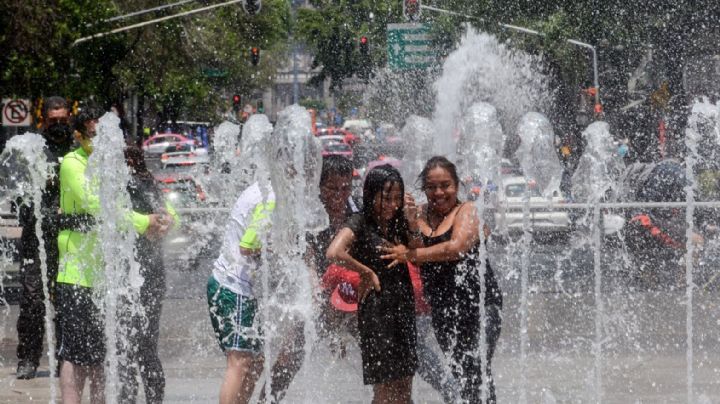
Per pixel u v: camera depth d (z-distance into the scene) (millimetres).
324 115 111500
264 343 7965
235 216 7812
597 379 10164
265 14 65938
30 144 9172
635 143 38000
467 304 7723
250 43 66000
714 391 9695
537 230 17938
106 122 8062
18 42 27125
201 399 9469
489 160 10156
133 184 8305
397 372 7496
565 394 9523
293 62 115375
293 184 7875
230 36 56844
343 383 9547
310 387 9016
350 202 8039
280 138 7871
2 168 9328
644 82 44000
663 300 15562
